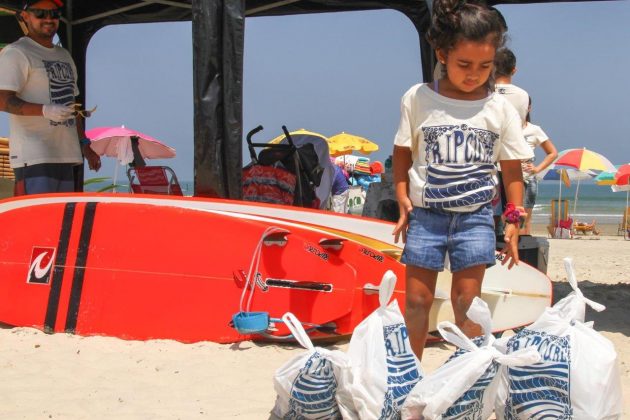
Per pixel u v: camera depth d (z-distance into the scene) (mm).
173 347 4922
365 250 5238
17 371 4348
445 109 3561
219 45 5754
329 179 8500
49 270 5324
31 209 5449
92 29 8891
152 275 5191
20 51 5961
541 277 5602
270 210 5676
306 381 3203
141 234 5258
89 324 5180
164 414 3646
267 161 7023
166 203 5562
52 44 6273
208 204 5570
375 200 7824
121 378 4250
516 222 3619
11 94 5879
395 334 3184
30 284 5336
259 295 5082
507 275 5590
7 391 3990
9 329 5281
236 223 5172
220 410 3705
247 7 8938
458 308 3572
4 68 5883
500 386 3141
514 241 3623
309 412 3223
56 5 6129
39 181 6094
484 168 3562
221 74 5762
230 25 5727
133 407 3762
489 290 5551
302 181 7105
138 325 5137
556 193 94562
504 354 3129
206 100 5746
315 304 5035
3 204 5566
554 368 3008
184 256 5188
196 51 5762
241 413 3656
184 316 5113
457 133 3535
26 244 5398
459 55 3387
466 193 3510
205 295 5125
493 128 3564
